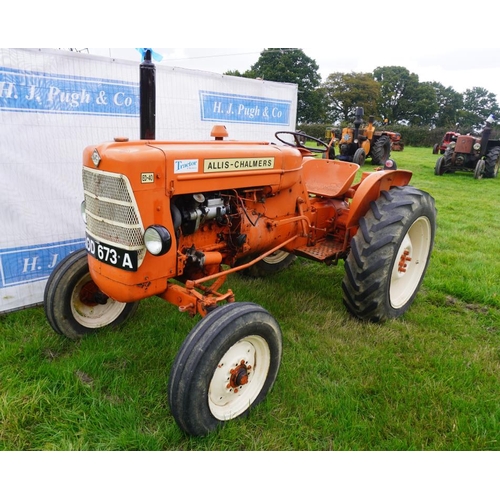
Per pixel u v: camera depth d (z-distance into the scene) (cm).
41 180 356
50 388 250
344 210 388
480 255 507
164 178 221
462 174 1338
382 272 313
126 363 276
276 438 221
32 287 366
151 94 235
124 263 219
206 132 486
